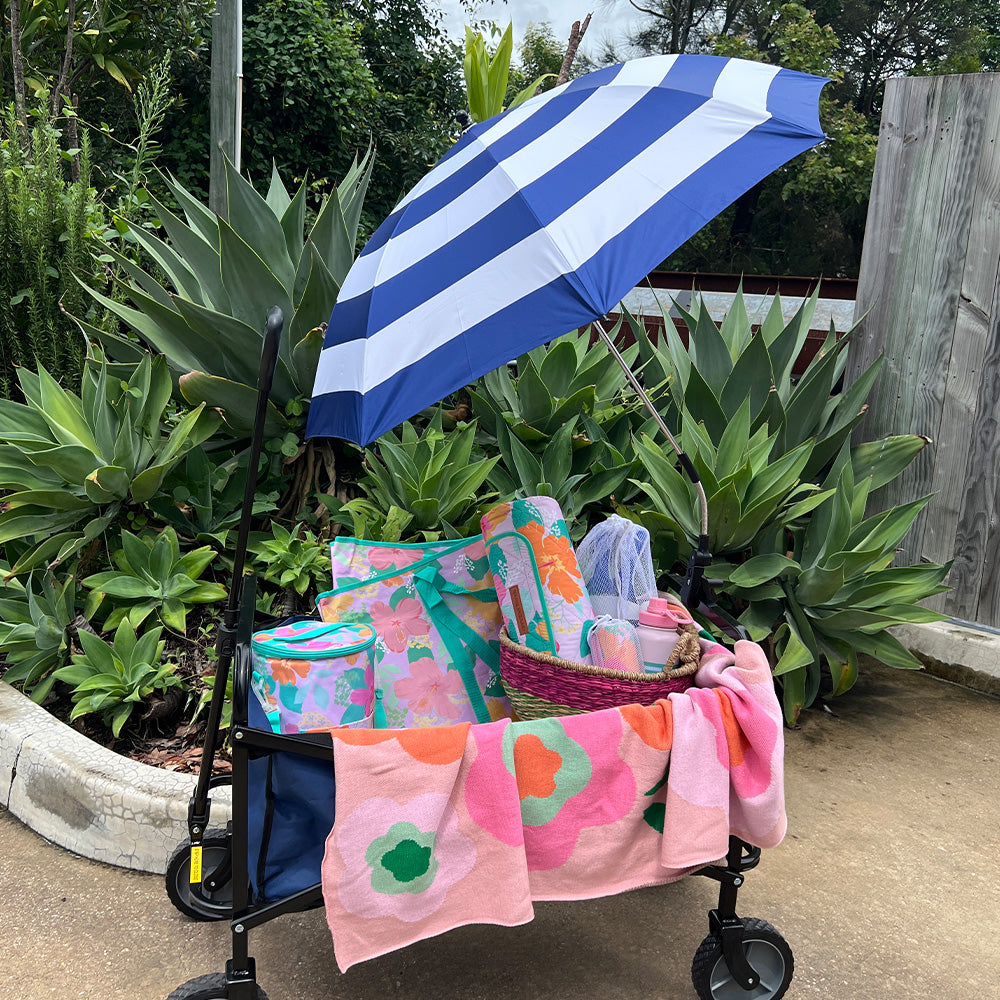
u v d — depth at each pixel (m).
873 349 4.13
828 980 2.07
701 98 1.89
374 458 3.39
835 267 21.52
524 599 2.02
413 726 2.16
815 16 22.64
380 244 2.00
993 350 3.76
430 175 2.03
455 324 1.71
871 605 3.43
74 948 2.09
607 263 1.65
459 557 2.22
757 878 2.46
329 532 3.48
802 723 3.47
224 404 3.31
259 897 1.74
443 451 3.33
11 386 4.08
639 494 3.87
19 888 2.30
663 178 1.75
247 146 13.33
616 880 1.76
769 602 3.56
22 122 4.96
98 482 3.08
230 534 3.43
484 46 4.24
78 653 3.05
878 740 3.35
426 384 1.67
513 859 1.67
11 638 2.96
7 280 3.95
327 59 13.40
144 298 3.40
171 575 3.10
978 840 2.70
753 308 5.18
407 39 17.50
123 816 2.36
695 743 1.72
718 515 3.32
